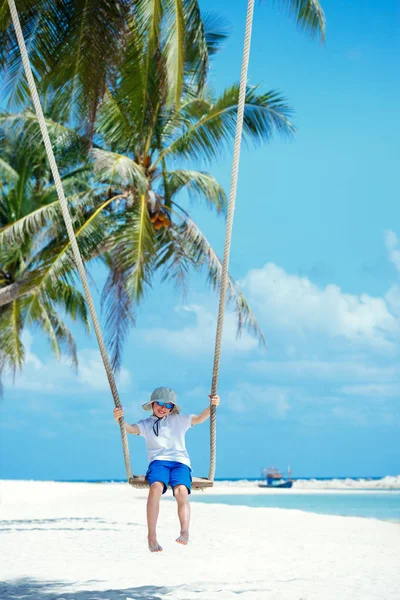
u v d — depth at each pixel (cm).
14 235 1823
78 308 2503
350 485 6862
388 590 761
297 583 809
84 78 1236
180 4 1264
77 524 1534
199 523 1608
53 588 760
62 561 986
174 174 1928
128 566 948
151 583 805
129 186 1850
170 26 1273
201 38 1386
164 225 1867
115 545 1176
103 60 1230
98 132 1789
